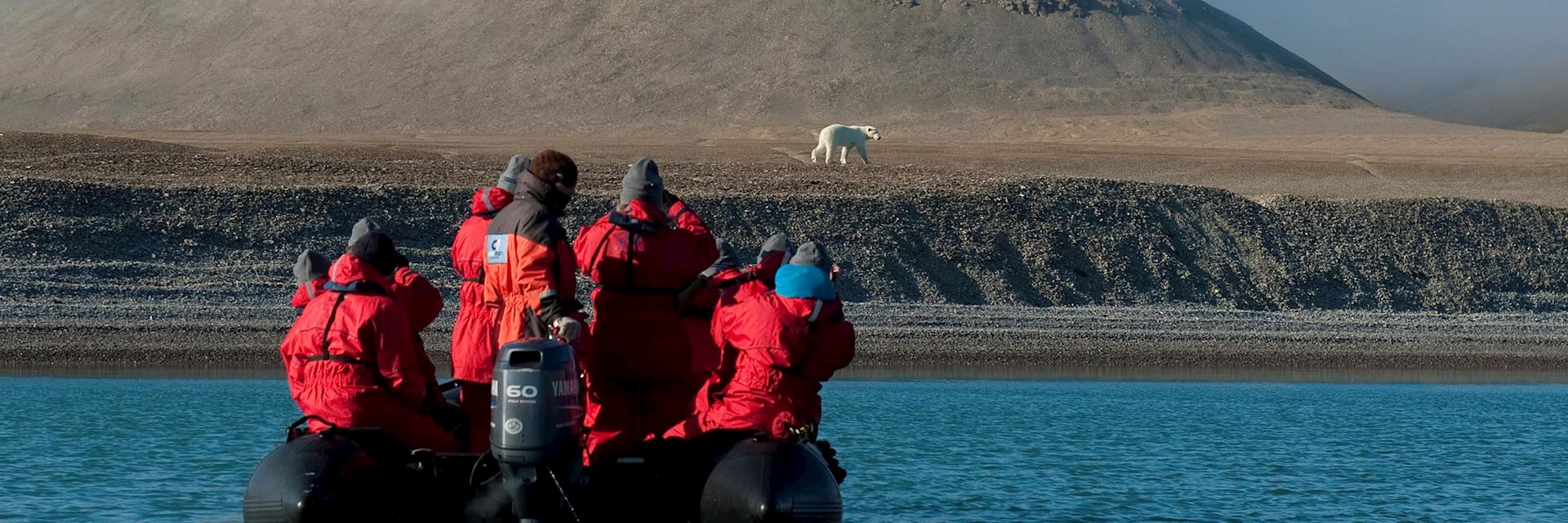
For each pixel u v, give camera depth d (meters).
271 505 21.86
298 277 26.80
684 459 23.45
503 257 21.98
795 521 22.12
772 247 26.22
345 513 21.94
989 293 97.44
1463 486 36.47
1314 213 118.12
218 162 128.88
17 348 62.31
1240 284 104.88
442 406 24.45
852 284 94.12
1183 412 50.84
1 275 78.38
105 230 89.38
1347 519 32.00
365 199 98.25
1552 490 36.00
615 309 23.34
